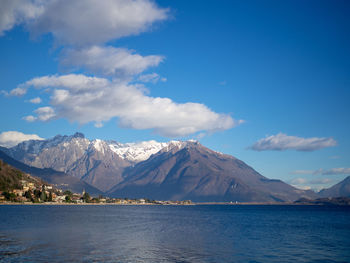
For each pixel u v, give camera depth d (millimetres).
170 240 84312
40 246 69688
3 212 199000
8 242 74938
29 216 163625
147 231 106188
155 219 176000
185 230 112812
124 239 84125
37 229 103000
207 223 151875
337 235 103812
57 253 62375
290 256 64562
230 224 148250
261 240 88250
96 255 61594
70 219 151125
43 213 195250
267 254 66375
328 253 68562
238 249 71750
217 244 78688
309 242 85500
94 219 158750
